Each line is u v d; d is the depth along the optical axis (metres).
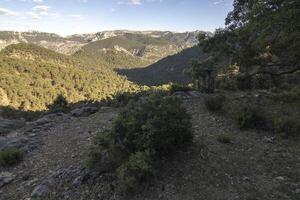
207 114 15.84
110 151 10.61
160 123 10.52
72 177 10.75
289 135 12.73
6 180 11.82
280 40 13.71
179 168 10.17
